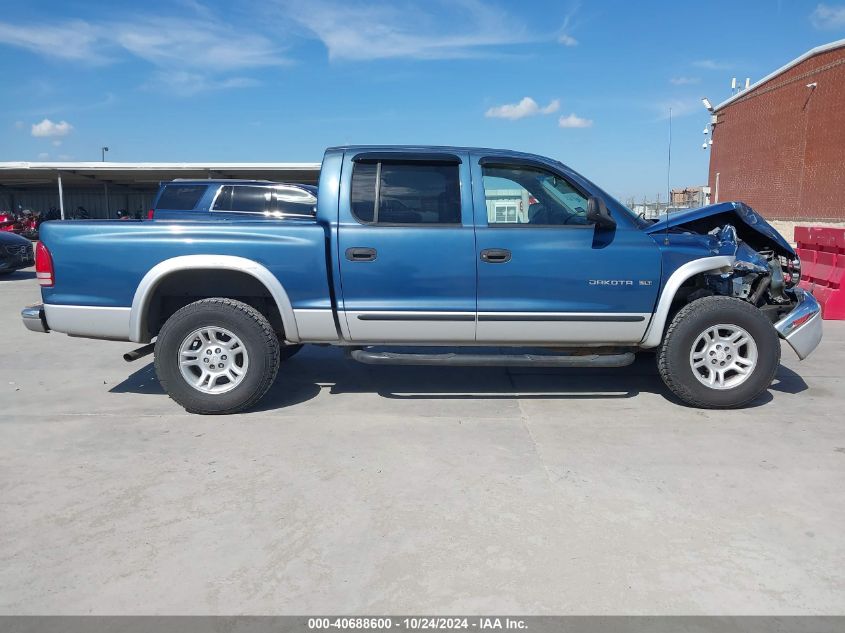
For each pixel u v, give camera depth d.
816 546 2.96
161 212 10.41
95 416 4.82
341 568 2.79
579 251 4.73
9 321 9.02
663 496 3.46
